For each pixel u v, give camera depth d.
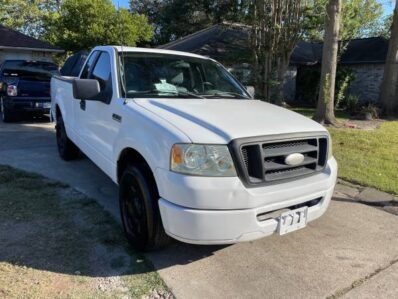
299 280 3.42
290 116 3.87
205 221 2.99
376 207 5.25
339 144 9.18
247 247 3.98
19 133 9.58
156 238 3.48
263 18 13.73
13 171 6.11
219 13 32.00
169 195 3.09
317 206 3.62
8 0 33.78
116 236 4.04
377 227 4.60
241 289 3.25
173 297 3.10
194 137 3.06
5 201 4.88
